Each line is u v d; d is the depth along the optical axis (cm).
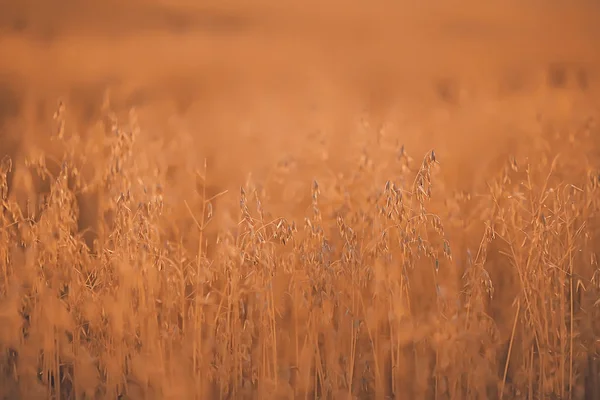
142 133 1405
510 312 971
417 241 830
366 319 849
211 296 872
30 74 2608
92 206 1127
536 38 3481
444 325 847
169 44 3306
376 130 1348
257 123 1948
